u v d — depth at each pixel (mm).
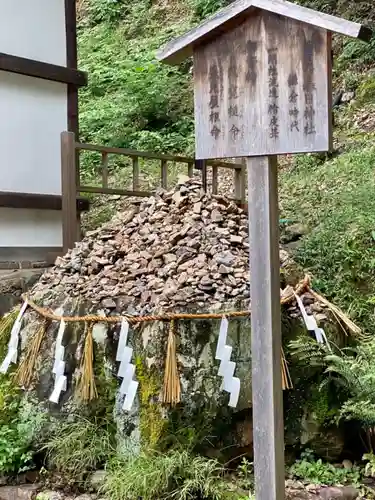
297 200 6086
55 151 5859
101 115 8984
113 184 8141
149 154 5379
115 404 3525
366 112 7508
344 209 5469
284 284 4109
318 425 3604
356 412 3316
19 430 3748
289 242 5465
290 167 7199
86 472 3449
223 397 3395
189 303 3480
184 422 3348
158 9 11992
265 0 2568
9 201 5414
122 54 10891
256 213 2736
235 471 3473
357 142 6957
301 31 2541
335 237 5082
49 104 5816
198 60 2814
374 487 3430
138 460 3258
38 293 4125
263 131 2654
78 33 12312
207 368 3385
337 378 3572
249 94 2686
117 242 4270
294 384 3590
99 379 3578
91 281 3947
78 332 3699
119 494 3139
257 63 2658
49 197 5742
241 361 3467
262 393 2746
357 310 4449
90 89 10086
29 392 3840
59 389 3492
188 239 3973
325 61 2490
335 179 6227
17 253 5566
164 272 3756
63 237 4945
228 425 3469
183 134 9188
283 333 3602
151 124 9594
